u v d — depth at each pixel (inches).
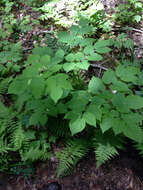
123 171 28.1
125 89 22.0
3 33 48.2
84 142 29.3
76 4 54.8
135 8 53.1
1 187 27.7
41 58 21.0
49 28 52.0
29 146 29.9
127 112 21.0
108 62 41.3
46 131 31.7
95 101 22.5
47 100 25.9
